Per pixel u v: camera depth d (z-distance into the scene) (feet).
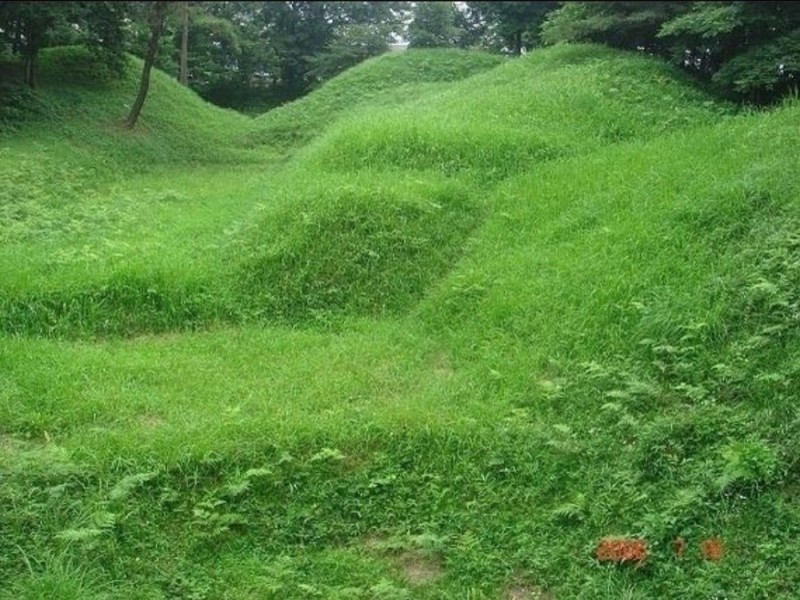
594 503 17.39
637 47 56.65
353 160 39.88
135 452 18.53
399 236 30.55
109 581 15.89
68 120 60.54
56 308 26.53
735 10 41.01
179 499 17.81
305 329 27.09
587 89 47.16
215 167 62.23
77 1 61.11
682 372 20.21
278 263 29.04
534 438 19.19
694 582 15.39
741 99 45.34
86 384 22.24
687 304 22.08
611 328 22.57
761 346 19.95
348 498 18.12
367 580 16.30
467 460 18.90
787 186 25.54
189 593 15.93
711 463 17.44
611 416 19.53
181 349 25.17
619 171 33.30
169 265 28.76
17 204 38.32
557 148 39.68
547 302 24.73
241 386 22.44
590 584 15.76
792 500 16.28
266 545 17.15
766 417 18.04
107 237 34.35
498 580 16.29
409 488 18.38
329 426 19.54
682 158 32.24
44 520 16.75
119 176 52.90
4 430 19.97
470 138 40.09
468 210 33.73
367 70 82.53
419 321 26.86
